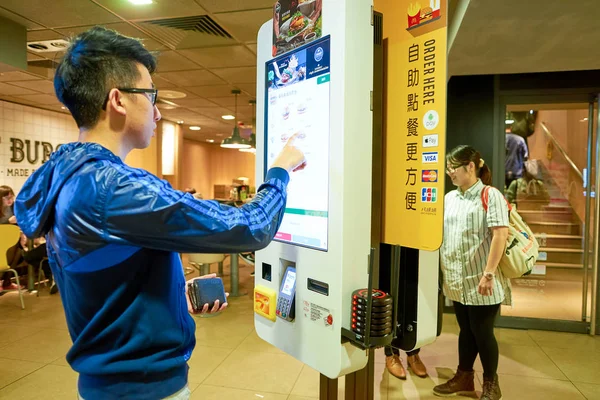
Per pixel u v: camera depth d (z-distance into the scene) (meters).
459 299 2.34
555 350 3.31
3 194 5.00
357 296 0.95
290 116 1.17
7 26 3.42
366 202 0.99
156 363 0.80
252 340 3.45
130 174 0.71
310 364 1.09
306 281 1.10
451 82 3.99
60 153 0.79
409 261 1.08
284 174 0.92
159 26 3.61
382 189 1.09
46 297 4.72
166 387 0.82
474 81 3.95
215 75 5.20
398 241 1.03
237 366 2.96
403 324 1.10
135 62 0.82
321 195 1.03
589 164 3.73
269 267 1.30
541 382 2.74
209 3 3.12
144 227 0.68
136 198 0.68
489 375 2.32
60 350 3.20
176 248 0.71
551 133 5.47
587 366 3.00
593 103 3.73
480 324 2.32
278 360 3.06
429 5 0.91
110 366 0.77
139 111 0.82
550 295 4.54
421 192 0.96
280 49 1.20
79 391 0.83
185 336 0.87
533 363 3.05
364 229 0.99
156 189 0.69
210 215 0.69
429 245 0.93
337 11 0.95
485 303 2.26
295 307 1.14
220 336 3.55
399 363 2.83
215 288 1.02
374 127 1.08
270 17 3.39
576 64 3.38
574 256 4.83
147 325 0.79
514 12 2.35
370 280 0.91
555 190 5.49
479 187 2.33
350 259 0.98
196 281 1.01
